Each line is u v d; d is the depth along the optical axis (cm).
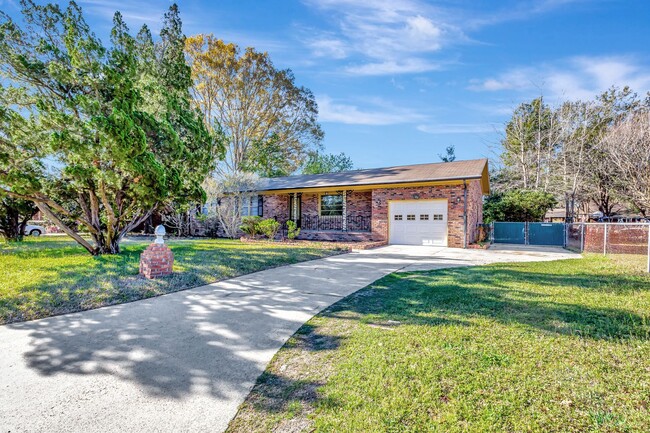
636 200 1739
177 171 877
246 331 384
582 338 333
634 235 1105
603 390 241
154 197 805
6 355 321
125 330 387
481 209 1814
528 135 2431
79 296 503
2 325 404
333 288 592
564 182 2142
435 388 249
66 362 307
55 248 1115
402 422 214
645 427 201
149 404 242
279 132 2734
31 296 491
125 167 718
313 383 267
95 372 289
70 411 233
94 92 780
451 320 394
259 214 1883
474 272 725
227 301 509
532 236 1684
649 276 631
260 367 297
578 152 2125
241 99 2489
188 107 1065
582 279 619
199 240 1611
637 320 379
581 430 201
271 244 1357
